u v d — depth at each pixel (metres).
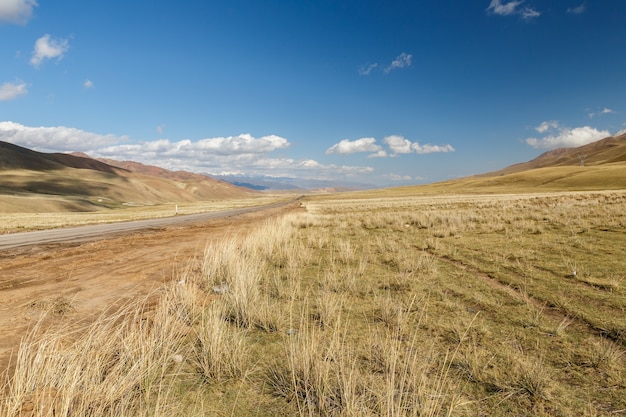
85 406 2.51
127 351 3.27
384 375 3.19
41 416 2.26
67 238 15.15
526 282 6.41
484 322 4.52
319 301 5.30
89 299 5.75
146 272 7.91
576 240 10.74
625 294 5.53
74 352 3.09
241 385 3.13
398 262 8.42
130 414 2.51
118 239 14.59
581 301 5.27
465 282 6.54
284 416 2.68
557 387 2.99
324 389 2.85
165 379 3.18
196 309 5.04
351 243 12.11
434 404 2.63
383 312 4.73
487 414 2.64
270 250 9.73
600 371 3.24
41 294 6.01
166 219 30.08
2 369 3.25
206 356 3.41
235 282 5.82
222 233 16.91
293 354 3.36
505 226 14.95
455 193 93.50
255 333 4.32
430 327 4.34
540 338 4.00
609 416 2.59
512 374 3.19
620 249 9.20
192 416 2.63
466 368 3.31
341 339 4.01
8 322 4.60
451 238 12.51
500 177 129.12
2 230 20.94
